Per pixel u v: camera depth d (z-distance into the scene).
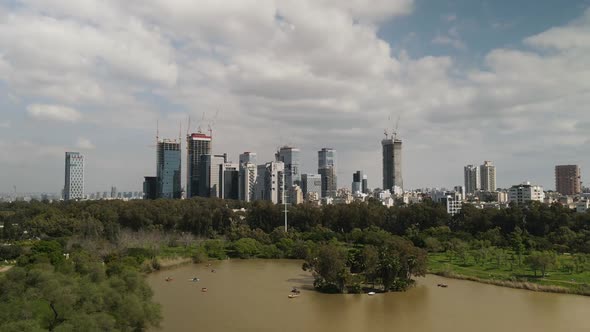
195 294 181.88
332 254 185.00
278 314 152.25
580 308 159.38
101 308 108.62
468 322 143.88
